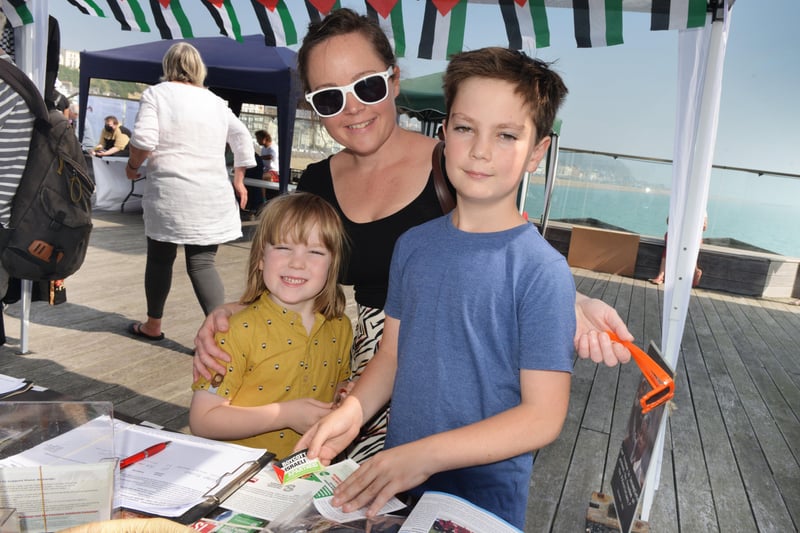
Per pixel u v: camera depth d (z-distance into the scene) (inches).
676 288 96.3
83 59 265.4
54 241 89.4
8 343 137.6
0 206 85.3
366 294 58.4
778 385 177.5
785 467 123.1
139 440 41.1
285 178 256.8
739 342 225.3
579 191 357.7
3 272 89.0
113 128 355.6
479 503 44.2
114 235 277.0
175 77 128.0
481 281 40.3
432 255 43.1
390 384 46.9
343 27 52.2
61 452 35.0
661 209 346.0
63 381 121.6
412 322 43.4
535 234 40.8
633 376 167.3
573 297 39.4
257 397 55.3
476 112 38.4
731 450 128.9
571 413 138.2
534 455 115.8
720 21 85.8
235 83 253.0
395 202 56.2
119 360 135.5
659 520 99.1
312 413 51.1
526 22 90.3
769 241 334.0
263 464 39.6
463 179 39.7
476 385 41.0
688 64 93.5
